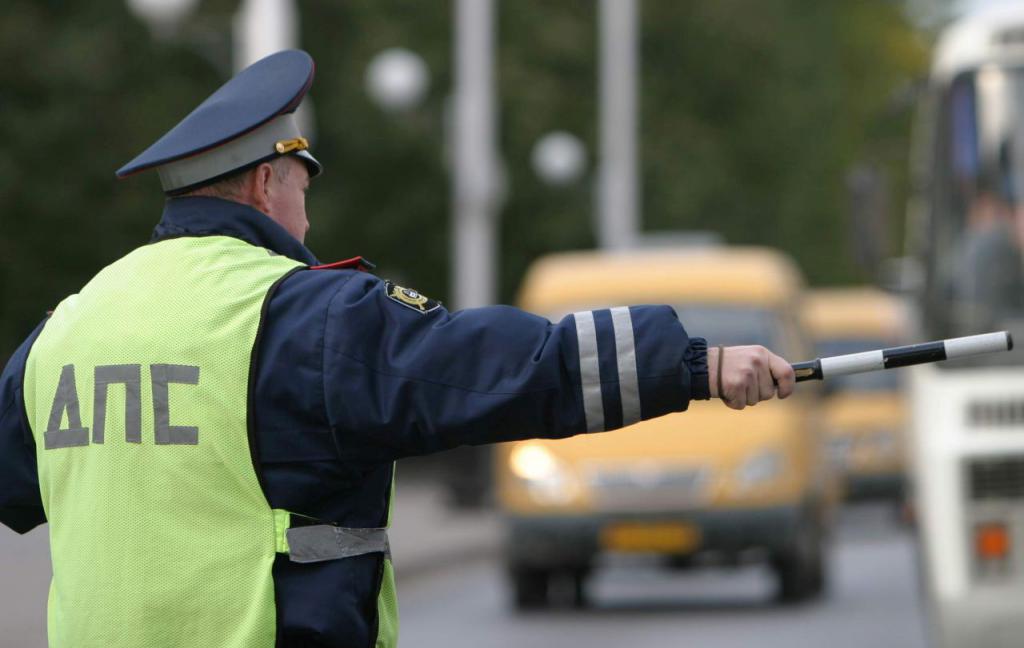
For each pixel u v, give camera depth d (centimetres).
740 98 10781
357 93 7775
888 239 2933
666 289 4147
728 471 3834
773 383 942
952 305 2634
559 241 8456
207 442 923
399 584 4600
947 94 2698
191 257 960
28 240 6475
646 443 3856
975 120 2678
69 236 6494
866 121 14825
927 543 2362
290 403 925
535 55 8712
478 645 3397
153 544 920
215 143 970
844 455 6588
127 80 6575
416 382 922
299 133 1003
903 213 13475
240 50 4747
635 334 928
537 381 920
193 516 922
